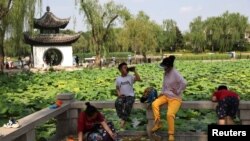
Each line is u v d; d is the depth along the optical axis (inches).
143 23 2180.1
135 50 2235.5
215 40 3371.1
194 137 313.4
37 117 272.4
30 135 254.4
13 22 1195.3
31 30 1259.8
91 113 259.0
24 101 571.2
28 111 473.1
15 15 1184.8
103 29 1678.2
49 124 396.2
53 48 1792.6
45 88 761.6
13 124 234.7
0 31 1229.7
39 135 345.7
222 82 802.2
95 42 1684.3
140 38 2161.7
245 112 295.3
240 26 3267.7
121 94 327.3
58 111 311.0
